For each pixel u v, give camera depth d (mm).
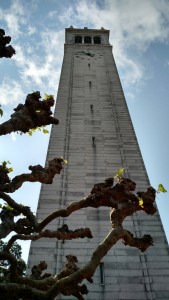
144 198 7715
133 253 17297
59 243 17562
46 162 23609
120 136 27094
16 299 5648
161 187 7914
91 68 40625
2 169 8219
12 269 6770
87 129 27828
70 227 18578
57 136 26672
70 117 29438
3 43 7852
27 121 7867
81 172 22812
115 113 30594
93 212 19562
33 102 8336
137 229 18656
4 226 7906
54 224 18641
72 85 35812
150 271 16453
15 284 5535
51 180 8617
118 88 35625
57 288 5547
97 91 34750
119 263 16812
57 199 20422
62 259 16781
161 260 17000
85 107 31344
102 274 16281
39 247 17281
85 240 17859
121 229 6875
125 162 23953
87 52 46094
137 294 15453
